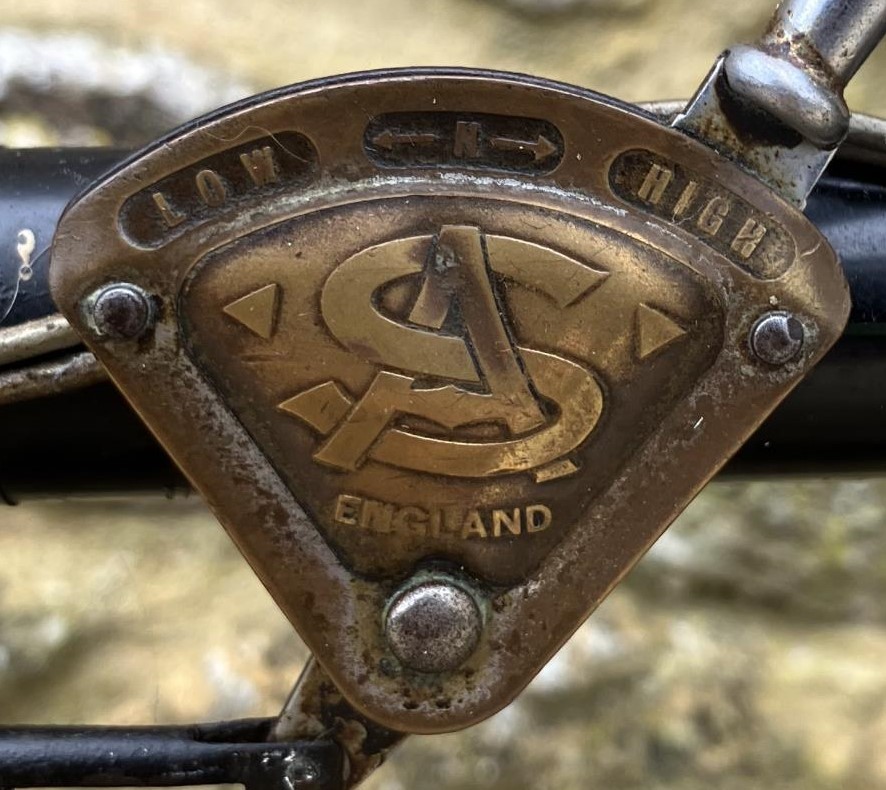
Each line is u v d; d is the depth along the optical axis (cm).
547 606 9
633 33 25
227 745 9
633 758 23
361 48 25
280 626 24
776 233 8
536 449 8
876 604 26
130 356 8
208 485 8
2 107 24
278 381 8
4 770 9
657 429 9
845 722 24
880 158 9
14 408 9
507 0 25
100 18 25
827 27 8
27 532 25
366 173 8
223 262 8
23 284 9
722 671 25
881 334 9
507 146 8
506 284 8
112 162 10
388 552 9
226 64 25
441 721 9
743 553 26
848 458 10
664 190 8
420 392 8
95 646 24
